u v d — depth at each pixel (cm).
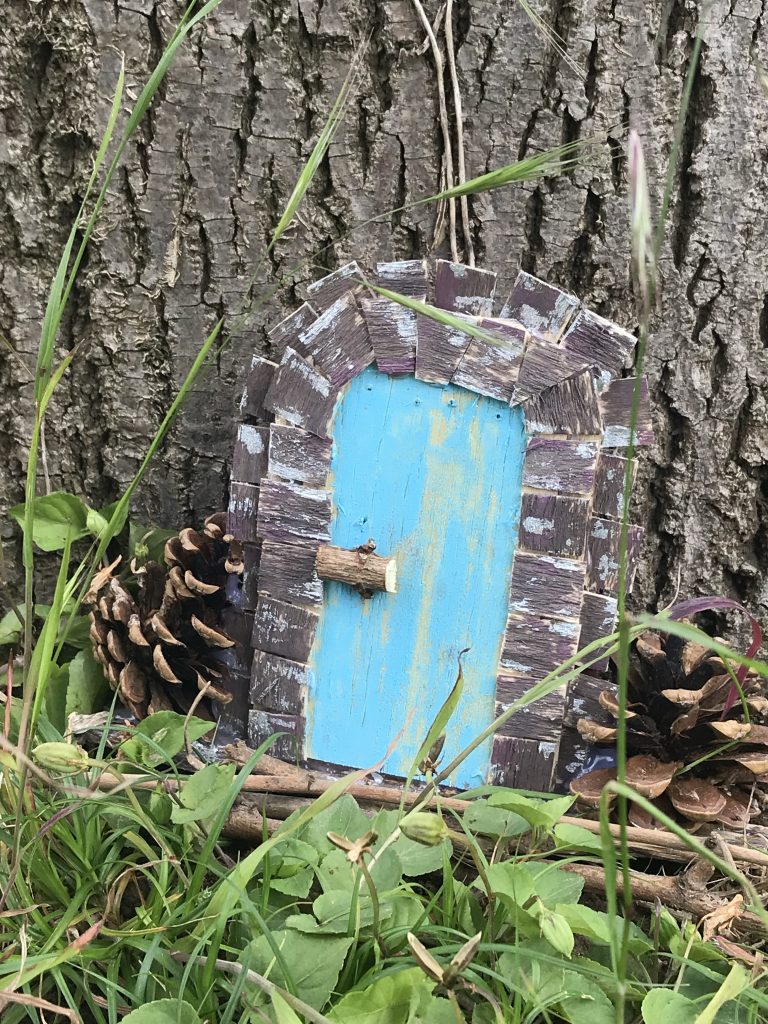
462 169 39
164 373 42
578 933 31
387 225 41
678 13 38
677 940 32
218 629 39
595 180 40
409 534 37
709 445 42
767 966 31
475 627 37
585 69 39
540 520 36
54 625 31
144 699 38
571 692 37
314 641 38
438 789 37
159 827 34
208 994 29
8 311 42
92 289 41
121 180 40
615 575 36
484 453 36
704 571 43
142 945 31
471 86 39
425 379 36
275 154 40
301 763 39
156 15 39
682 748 36
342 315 36
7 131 40
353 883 32
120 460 43
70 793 31
